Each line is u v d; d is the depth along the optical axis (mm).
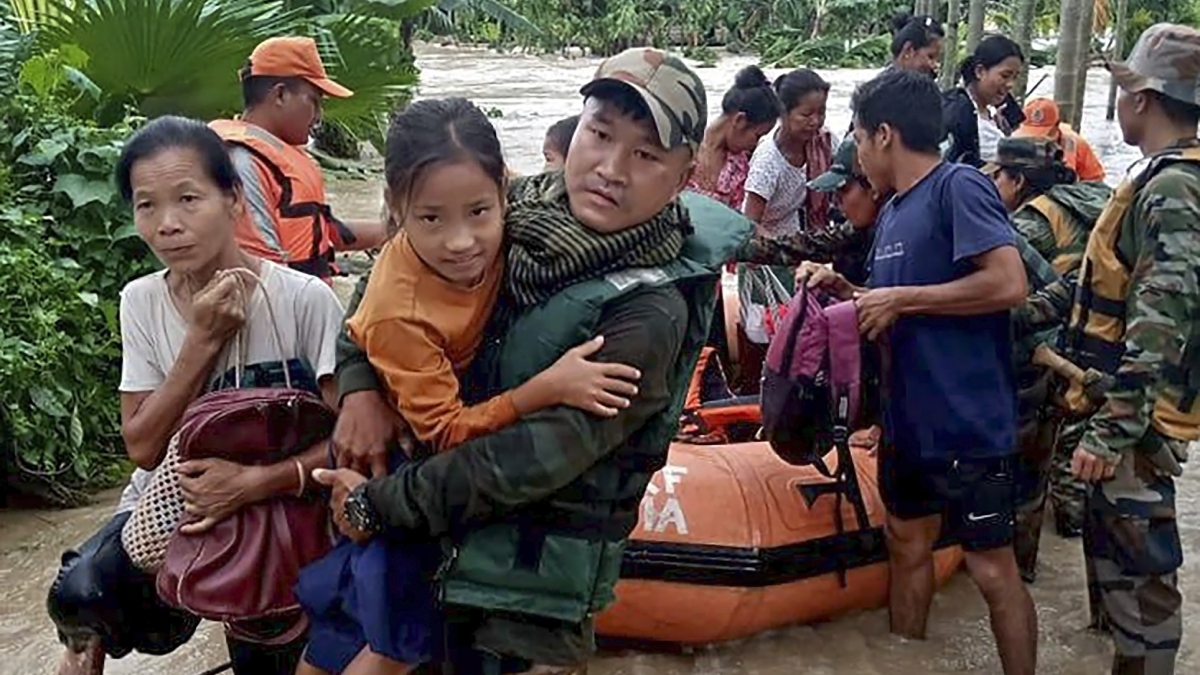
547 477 2098
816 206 5504
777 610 3949
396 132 2092
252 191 3951
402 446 2285
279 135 4344
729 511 3879
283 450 2551
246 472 2520
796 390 3658
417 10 12062
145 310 2732
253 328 2678
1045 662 4000
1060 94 7832
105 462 5465
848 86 26781
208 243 2623
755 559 3814
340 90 4391
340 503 2289
